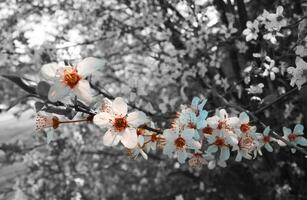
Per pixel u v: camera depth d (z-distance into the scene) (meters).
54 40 4.04
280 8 2.61
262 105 3.03
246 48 3.72
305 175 4.14
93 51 5.04
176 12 4.12
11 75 1.64
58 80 1.57
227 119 1.88
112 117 1.67
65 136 4.89
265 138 2.19
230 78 4.34
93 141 5.60
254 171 4.35
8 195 5.98
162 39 4.30
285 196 4.04
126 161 5.86
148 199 5.41
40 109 1.63
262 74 3.02
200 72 4.00
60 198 4.93
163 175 5.86
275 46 3.16
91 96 1.56
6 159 4.74
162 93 5.14
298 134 2.30
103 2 4.48
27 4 4.43
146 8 4.24
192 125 1.79
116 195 6.18
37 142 5.05
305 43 2.71
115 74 5.18
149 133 1.90
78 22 4.62
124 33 4.65
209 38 4.01
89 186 6.03
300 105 3.75
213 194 5.01
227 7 3.91
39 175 5.15
